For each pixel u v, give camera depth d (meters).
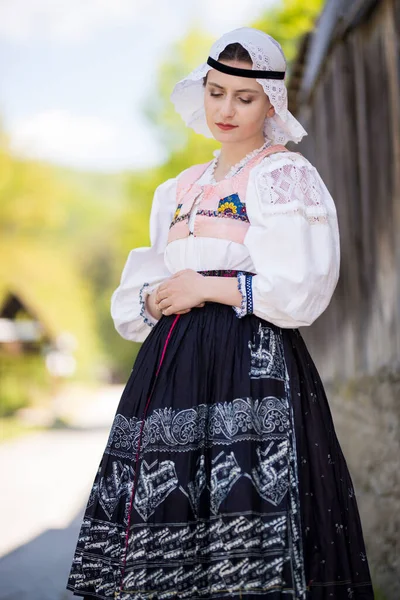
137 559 2.34
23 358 23.09
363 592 2.47
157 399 2.48
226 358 2.49
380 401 4.43
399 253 4.29
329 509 2.42
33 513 7.13
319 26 5.93
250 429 2.39
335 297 6.19
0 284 25.45
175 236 2.68
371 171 4.90
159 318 2.86
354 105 5.35
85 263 46.53
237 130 2.63
